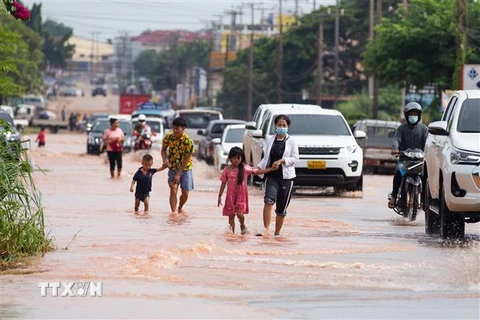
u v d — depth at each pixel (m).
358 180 50.03
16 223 26.88
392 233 33.75
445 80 95.25
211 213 39.09
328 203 45.69
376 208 43.34
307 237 32.06
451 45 95.25
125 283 22.69
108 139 61.47
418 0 98.69
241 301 20.91
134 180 39.25
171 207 39.31
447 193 30.84
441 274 24.56
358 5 183.62
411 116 37.91
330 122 51.09
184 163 39.06
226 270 24.91
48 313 19.33
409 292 22.22
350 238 32.00
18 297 20.92
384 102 151.62
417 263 26.39
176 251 27.31
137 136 83.00
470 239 32.25
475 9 96.00
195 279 23.47
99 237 31.02
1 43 70.62
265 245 29.81
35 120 189.12
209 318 19.08
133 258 26.19
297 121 51.06
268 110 54.88
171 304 20.38
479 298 21.58
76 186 53.59
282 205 32.31
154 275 23.80
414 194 37.16
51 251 27.58
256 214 38.94
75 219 36.38
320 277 24.05
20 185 27.00
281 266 25.64
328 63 185.00
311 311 20.00
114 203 43.34
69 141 138.25
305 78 183.75
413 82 97.81
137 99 183.88
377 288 22.66
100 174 64.69
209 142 85.69
